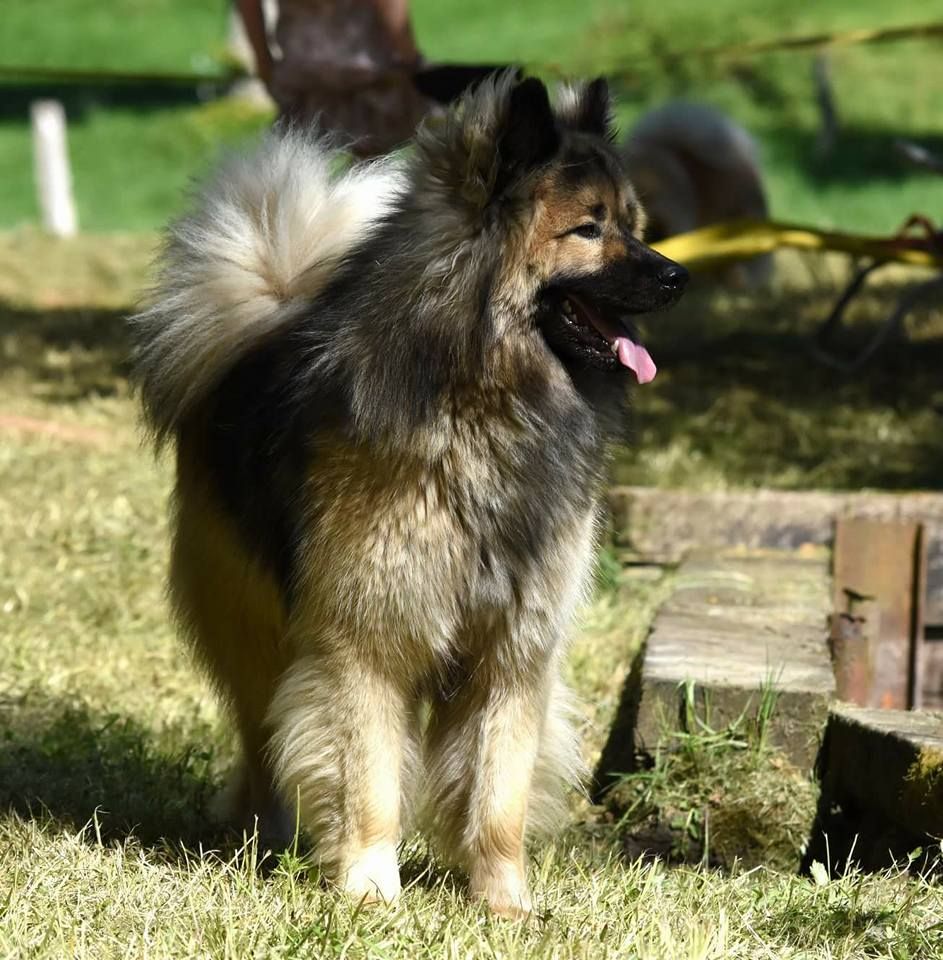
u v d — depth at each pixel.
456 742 8.20
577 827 9.48
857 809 9.54
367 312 7.68
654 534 14.55
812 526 14.31
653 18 60.78
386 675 7.84
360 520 7.59
